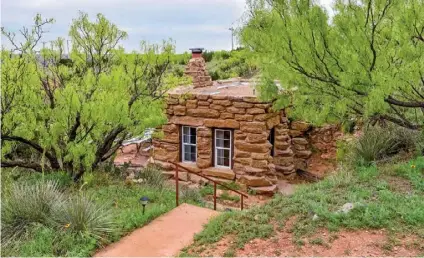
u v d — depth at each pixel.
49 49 8.62
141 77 9.55
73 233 5.85
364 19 6.95
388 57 6.91
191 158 13.78
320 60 7.29
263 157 12.23
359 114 8.18
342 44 7.19
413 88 7.19
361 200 6.20
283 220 5.98
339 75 7.00
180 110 13.30
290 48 7.46
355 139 10.86
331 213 5.83
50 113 8.16
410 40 6.76
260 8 8.07
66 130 8.38
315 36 7.28
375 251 4.96
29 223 6.05
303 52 7.35
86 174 8.35
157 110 9.42
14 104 7.77
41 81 8.29
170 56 9.86
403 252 4.88
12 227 5.96
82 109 8.03
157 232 6.46
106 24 9.29
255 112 12.11
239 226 6.04
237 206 11.26
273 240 5.49
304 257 4.99
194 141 13.64
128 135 10.16
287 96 8.88
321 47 7.29
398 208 5.82
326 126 13.86
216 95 12.66
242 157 12.51
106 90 8.41
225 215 6.66
